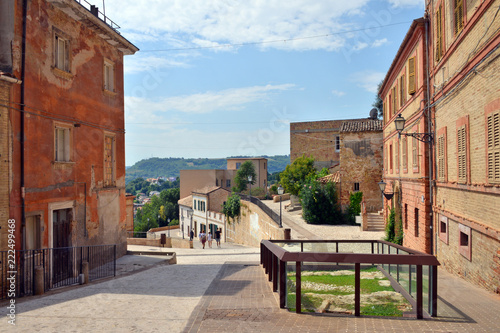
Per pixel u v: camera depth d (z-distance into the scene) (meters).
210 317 6.32
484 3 8.52
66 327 6.00
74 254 12.77
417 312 6.19
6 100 9.88
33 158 10.83
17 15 10.40
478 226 9.14
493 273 8.39
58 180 12.07
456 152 10.80
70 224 12.83
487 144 8.66
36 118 11.01
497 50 8.05
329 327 5.64
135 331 5.75
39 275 9.47
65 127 12.54
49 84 11.68
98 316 6.61
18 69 10.38
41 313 6.89
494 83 8.26
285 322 5.93
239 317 6.25
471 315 6.33
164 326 5.96
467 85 9.89
